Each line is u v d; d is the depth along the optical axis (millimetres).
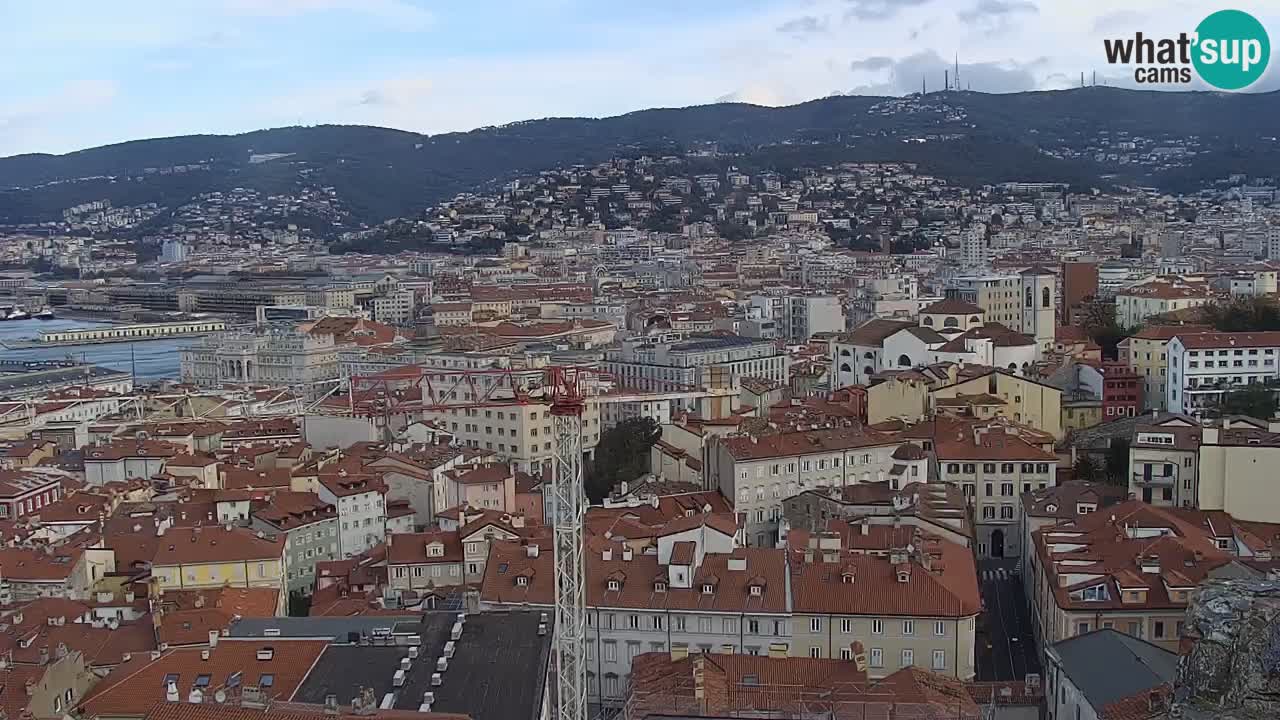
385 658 169000
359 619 193375
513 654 167875
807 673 182625
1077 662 170875
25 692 167375
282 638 181500
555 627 173250
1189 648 128375
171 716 136750
